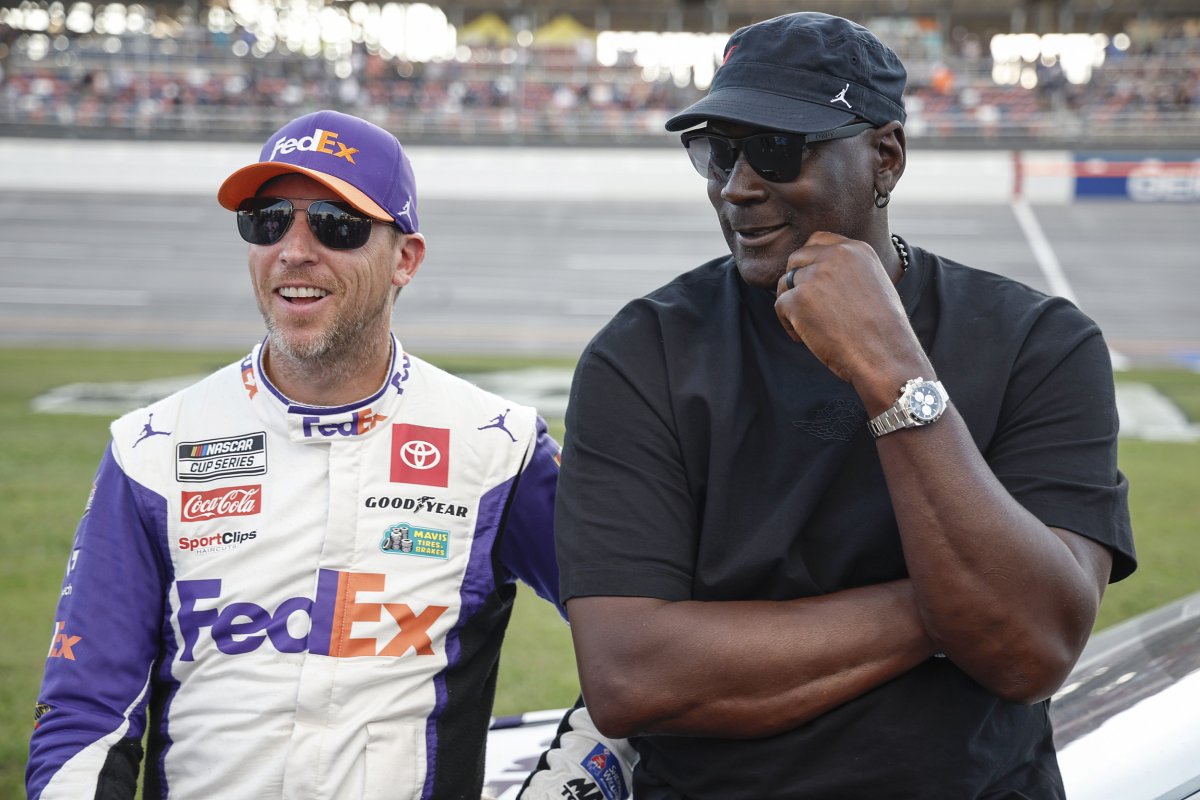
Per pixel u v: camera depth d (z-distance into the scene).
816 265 1.31
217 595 1.53
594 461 1.39
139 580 1.55
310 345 1.55
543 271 22.67
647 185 29.84
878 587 1.32
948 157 29.88
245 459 1.58
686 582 1.36
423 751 1.54
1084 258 23.44
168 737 1.53
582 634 1.34
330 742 1.48
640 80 38.97
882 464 1.26
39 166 30.09
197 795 1.50
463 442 1.64
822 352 1.29
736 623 1.29
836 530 1.36
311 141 1.58
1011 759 1.33
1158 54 38.66
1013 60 38.25
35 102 34.97
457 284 21.52
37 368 13.34
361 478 1.57
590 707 1.33
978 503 1.21
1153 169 28.64
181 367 13.60
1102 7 44.91
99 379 12.52
